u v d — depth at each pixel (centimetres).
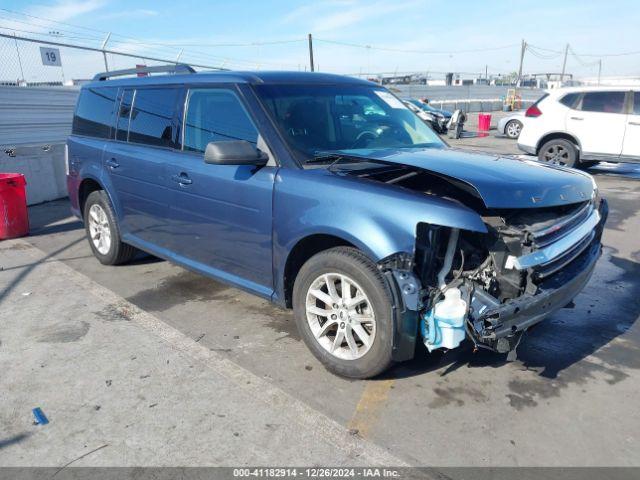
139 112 475
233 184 370
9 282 507
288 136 357
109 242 537
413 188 327
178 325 408
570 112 1034
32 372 342
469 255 309
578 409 299
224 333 394
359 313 317
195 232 415
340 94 416
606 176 1046
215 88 400
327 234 313
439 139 442
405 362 348
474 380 328
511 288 287
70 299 463
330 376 333
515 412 296
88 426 288
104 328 404
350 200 306
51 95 1177
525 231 288
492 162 344
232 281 395
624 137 982
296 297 341
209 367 346
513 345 289
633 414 294
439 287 296
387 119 425
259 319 418
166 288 486
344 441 274
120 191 493
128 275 523
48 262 570
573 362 350
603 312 427
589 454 263
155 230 463
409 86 3644
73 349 371
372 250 290
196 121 412
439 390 317
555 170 349
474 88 4219
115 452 268
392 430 282
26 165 862
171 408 303
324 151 358
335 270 314
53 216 795
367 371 311
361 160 329
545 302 295
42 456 265
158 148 446
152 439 277
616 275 510
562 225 308
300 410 299
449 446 269
